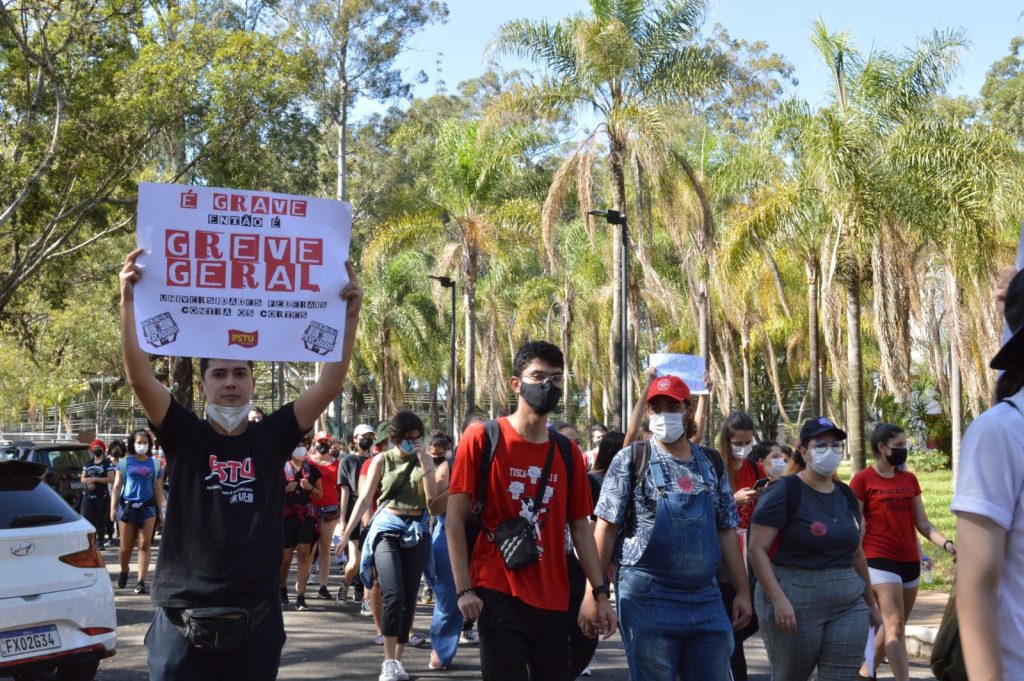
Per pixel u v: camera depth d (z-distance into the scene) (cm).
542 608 504
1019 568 252
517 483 510
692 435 586
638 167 2617
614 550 577
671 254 3791
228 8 3162
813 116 2166
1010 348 264
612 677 896
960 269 2195
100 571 779
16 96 2422
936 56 2238
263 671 425
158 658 420
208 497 422
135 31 2519
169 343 439
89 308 4369
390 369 5231
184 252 446
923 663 948
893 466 770
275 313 453
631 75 2653
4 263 2686
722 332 3803
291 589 1443
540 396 505
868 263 2259
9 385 4569
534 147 3600
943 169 2114
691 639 547
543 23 2650
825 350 3994
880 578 755
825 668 595
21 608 722
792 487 597
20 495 754
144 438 1395
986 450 254
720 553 565
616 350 2645
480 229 3662
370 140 5238
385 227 4025
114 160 2467
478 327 4934
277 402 6531
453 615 902
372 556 877
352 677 877
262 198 455
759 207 2428
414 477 876
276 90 2555
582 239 3969
